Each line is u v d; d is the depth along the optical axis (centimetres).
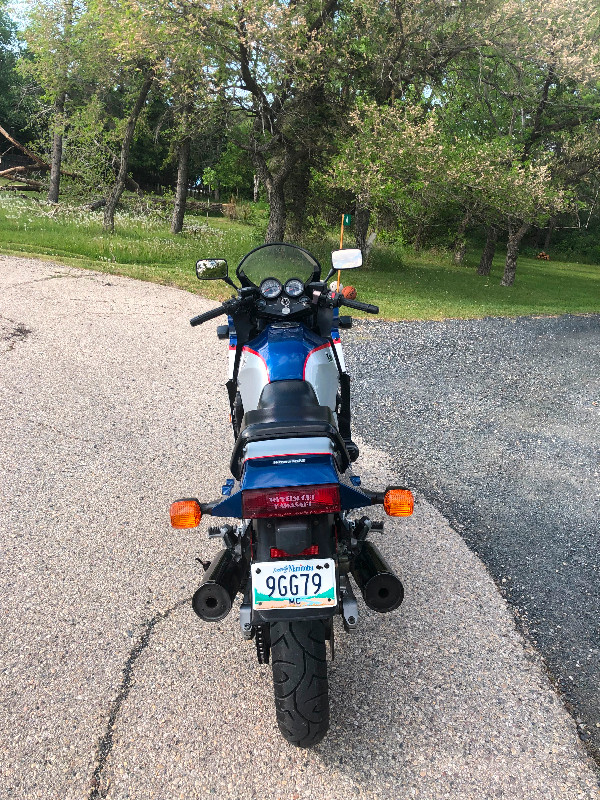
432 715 294
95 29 2056
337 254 405
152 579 398
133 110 2325
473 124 2331
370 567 262
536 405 771
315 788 257
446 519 480
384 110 1705
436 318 1349
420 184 1694
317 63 1714
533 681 317
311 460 249
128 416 663
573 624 364
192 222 3012
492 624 361
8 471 534
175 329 1015
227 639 346
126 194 3462
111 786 259
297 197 2361
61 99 2542
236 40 1566
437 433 660
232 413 416
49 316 1037
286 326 354
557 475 569
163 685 312
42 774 265
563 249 5338
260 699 304
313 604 242
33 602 374
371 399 762
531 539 457
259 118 1889
